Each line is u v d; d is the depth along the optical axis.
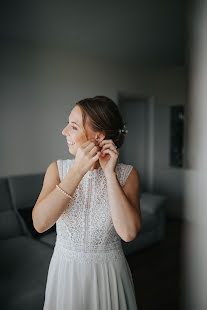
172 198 4.51
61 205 0.84
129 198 0.98
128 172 1.02
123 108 5.11
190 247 0.44
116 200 0.87
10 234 2.58
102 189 0.95
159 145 4.66
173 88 4.46
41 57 3.54
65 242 0.96
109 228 0.94
